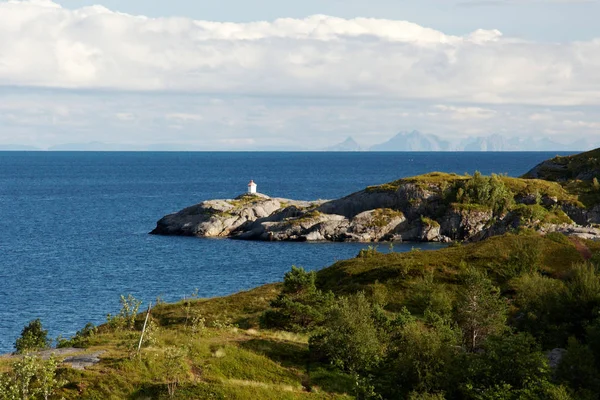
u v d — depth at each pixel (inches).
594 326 1765.5
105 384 1322.6
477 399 1450.5
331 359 1657.2
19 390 1240.2
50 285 3912.4
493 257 2746.1
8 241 5753.0
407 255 2947.8
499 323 1844.2
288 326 2010.3
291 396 1439.5
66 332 2881.4
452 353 1601.9
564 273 2517.2
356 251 5275.6
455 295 2380.7
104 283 4008.4
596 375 1556.3
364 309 1849.2
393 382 1539.1
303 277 2113.7
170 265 4680.1
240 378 1480.1
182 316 2335.1
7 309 3294.8
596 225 5423.2
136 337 1557.6
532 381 1493.6
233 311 2438.5
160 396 1327.5
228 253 5201.8
